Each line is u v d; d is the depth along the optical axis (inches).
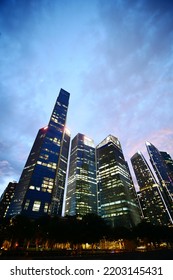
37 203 6594.5
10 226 3068.4
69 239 3102.9
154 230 3885.3
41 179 7396.7
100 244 5083.7
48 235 3174.2
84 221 3523.6
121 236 4067.4
